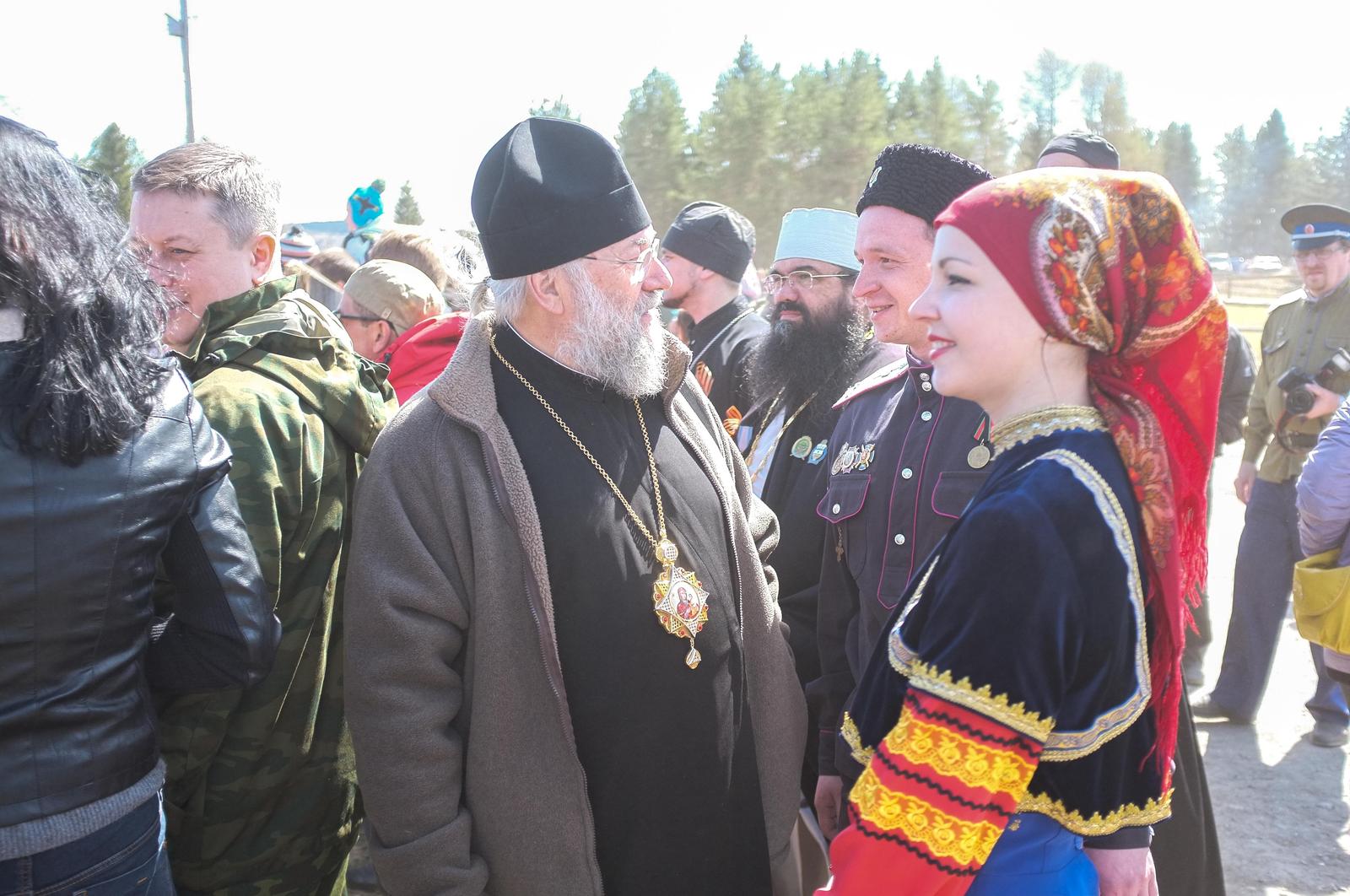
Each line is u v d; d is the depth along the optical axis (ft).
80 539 4.95
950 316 4.49
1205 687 16.20
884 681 4.89
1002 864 4.61
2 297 4.95
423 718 5.83
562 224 6.27
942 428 7.22
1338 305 14.93
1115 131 207.31
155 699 6.11
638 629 6.17
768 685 7.04
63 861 4.97
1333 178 295.69
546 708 6.01
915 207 7.21
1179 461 4.63
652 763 6.17
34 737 4.87
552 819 5.98
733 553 6.91
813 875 8.48
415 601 5.87
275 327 7.01
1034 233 4.30
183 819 6.56
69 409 4.93
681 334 17.34
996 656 4.09
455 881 5.78
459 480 6.05
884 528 7.38
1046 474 4.31
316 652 6.91
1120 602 4.22
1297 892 10.64
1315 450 9.97
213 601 5.77
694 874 6.28
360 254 20.81
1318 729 14.25
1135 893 4.85
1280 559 14.67
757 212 143.23
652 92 142.10
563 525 6.15
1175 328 4.46
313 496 6.75
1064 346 4.50
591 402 6.59
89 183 5.55
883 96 149.07
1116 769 4.55
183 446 5.50
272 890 6.97
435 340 10.58
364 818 7.69
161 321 5.81
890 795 4.25
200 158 7.13
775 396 10.02
